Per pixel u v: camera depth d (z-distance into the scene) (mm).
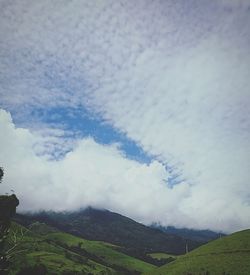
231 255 178000
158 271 194375
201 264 177250
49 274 175125
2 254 51594
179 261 198625
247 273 152375
